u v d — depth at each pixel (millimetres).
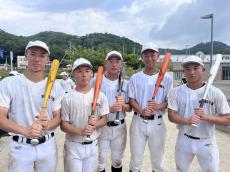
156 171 4719
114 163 4809
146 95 4578
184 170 3982
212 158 3803
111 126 4586
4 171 5469
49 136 3514
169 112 4008
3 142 7312
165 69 4332
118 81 4719
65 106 3822
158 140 4578
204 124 3762
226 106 3742
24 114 3389
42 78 3529
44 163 3465
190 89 3904
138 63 30656
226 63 44594
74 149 3861
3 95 3320
